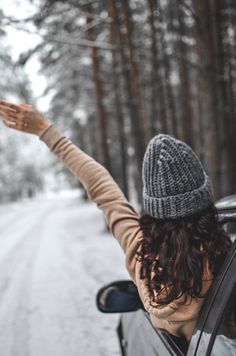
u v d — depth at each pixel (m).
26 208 47.97
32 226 25.30
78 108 27.16
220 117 8.24
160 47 11.41
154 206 1.59
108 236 16.16
